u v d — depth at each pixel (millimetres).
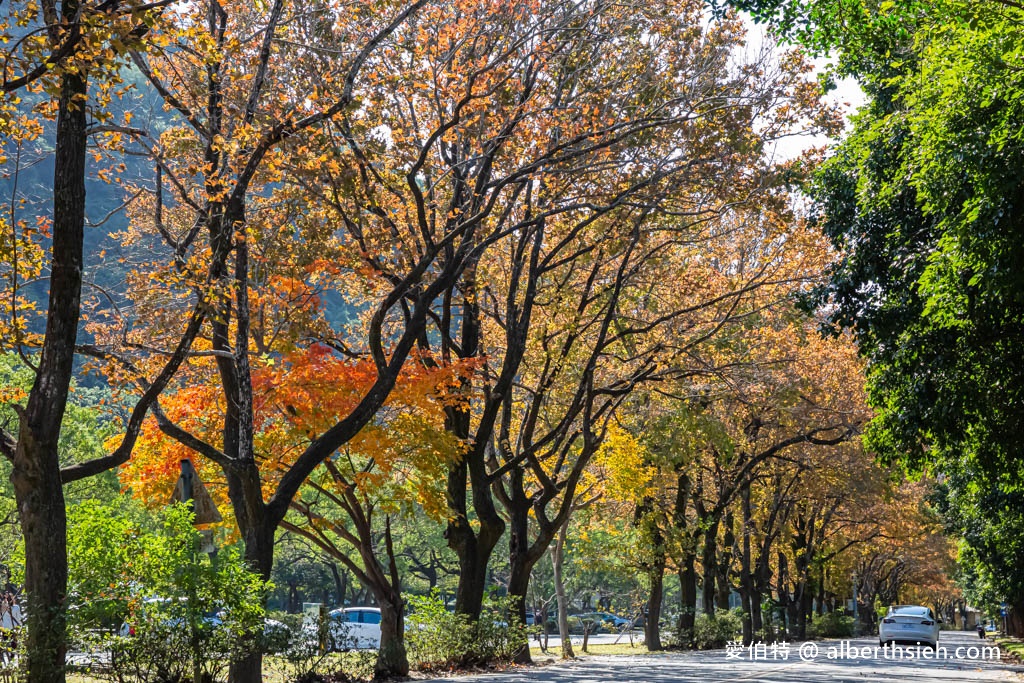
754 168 24266
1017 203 15859
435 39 21031
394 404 22844
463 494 28062
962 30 15992
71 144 14633
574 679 22109
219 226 18500
